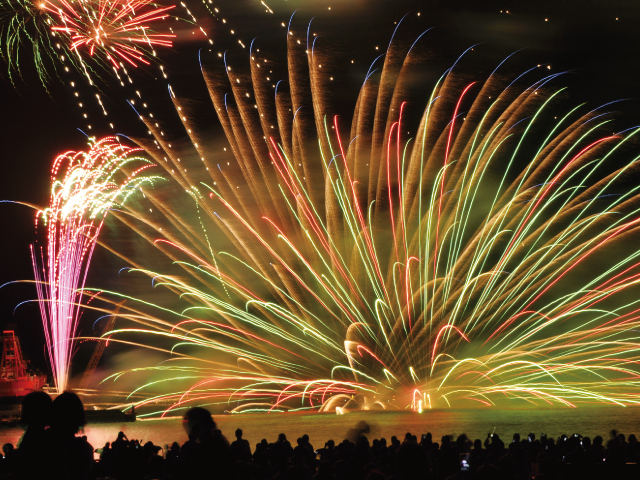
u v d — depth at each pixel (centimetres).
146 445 1955
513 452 1370
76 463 715
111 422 6675
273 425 5325
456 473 1327
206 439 884
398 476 679
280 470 1408
